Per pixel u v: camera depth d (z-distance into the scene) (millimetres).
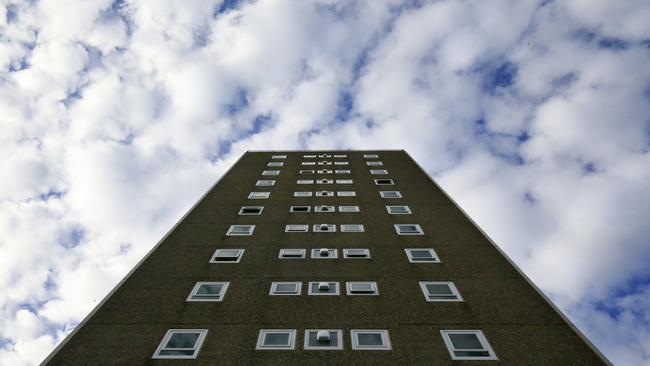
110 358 12000
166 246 18750
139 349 12336
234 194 25797
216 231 20359
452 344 12383
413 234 19797
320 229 20484
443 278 15992
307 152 37625
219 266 17031
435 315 13711
